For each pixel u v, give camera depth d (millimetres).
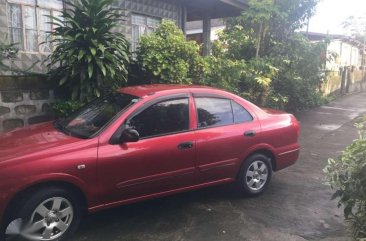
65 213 3934
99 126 4355
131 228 4371
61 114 6668
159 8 11609
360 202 3709
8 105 6668
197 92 5031
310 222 4688
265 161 5484
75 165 3898
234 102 5336
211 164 4926
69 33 6848
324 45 13594
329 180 3916
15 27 8164
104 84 6941
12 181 3607
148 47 8430
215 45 12984
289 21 13211
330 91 18922
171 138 4582
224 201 5250
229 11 13484
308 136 9984
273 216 4824
